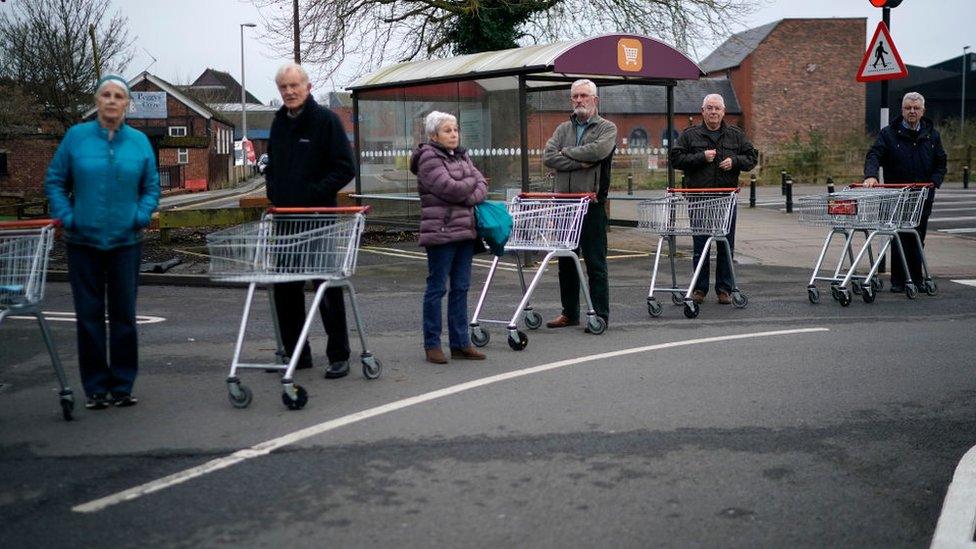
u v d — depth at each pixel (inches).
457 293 310.0
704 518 176.7
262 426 235.5
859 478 199.8
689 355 317.1
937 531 169.5
